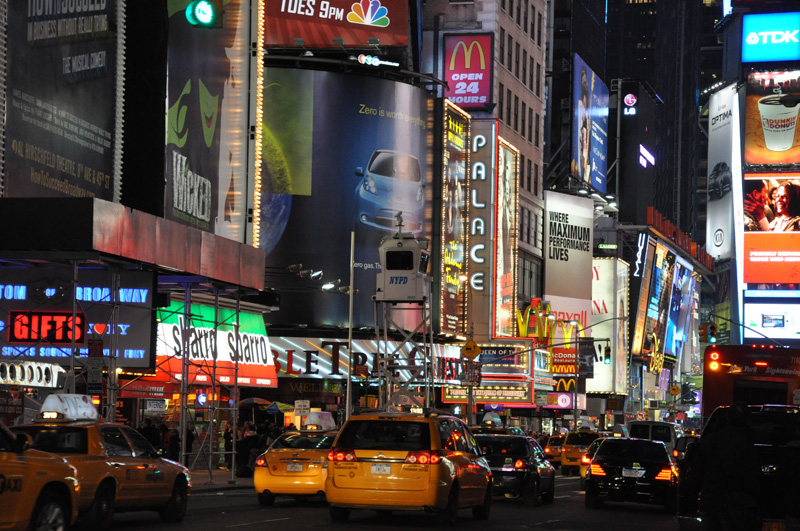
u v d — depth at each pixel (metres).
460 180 84.25
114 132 39.66
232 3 49.66
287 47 75.06
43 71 34.88
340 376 71.62
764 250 162.75
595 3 146.12
